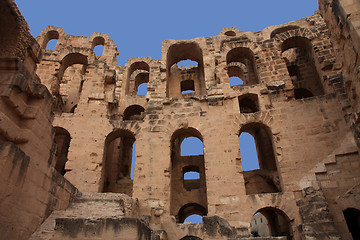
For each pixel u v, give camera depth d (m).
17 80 10.87
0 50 12.79
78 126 24.39
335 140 20.25
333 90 22.30
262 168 28.97
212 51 28.97
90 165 22.86
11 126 11.01
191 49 31.00
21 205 10.64
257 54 26.31
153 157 22.62
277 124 22.08
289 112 22.31
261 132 29.62
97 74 27.30
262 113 22.81
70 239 8.84
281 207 18.83
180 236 18.73
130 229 9.05
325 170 19.42
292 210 18.61
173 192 27.16
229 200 19.86
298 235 17.67
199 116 23.97
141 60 35.34
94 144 23.73
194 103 24.77
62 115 24.84
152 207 20.38
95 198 16.28
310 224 16.72
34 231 11.56
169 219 19.62
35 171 11.73
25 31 13.38
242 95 24.25
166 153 22.73
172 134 23.69
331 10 19.03
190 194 27.00
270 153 28.28
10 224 9.92
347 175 18.92
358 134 18.33
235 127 22.83
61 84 37.81
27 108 11.89
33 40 13.85
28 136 11.45
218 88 25.03
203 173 27.98
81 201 15.78
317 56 25.17
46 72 28.38
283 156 20.70
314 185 19.06
